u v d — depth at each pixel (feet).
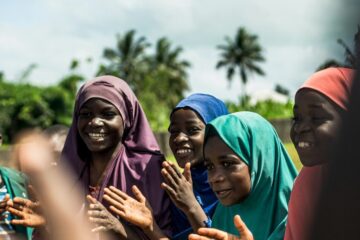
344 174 1.98
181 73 252.42
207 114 14.65
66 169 14.79
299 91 8.86
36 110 122.52
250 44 278.67
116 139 14.51
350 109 2.01
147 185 14.15
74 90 135.33
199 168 14.38
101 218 12.53
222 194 10.81
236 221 7.30
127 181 14.34
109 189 12.69
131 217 12.16
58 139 17.40
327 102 8.56
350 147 1.98
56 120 126.00
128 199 12.50
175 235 13.84
